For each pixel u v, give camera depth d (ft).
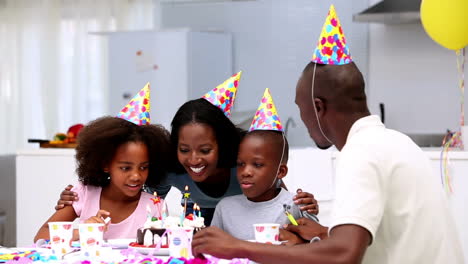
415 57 17.51
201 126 6.65
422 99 17.49
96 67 20.22
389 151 4.60
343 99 4.78
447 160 9.36
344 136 4.87
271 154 6.40
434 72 17.39
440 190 4.76
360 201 4.37
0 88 20.97
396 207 4.60
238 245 4.54
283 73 18.42
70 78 20.51
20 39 20.77
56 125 20.53
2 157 18.03
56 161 11.32
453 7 10.37
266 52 18.56
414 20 16.49
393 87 17.67
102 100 20.24
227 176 7.27
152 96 17.70
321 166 10.03
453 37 10.61
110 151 6.70
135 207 7.05
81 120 20.33
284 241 5.74
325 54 4.87
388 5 15.70
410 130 17.60
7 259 5.48
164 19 19.45
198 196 7.39
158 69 17.63
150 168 7.10
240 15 18.74
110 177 6.94
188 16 19.21
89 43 20.20
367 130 4.74
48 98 20.53
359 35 17.83
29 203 11.47
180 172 7.24
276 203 6.50
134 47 17.83
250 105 18.71
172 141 7.02
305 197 6.46
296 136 18.31
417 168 4.64
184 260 5.13
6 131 21.04
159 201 6.44
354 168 4.50
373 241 4.65
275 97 18.53
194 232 5.90
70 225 5.69
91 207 7.00
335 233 4.33
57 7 20.44
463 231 9.29
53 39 20.45
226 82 7.03
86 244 5.54
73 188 7.20
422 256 4.58
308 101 4.91
